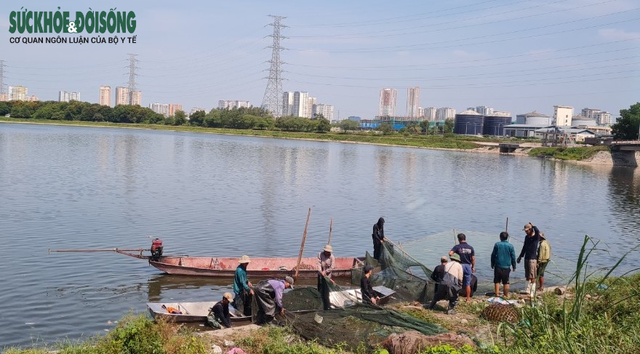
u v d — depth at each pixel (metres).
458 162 114.44
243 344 15.52
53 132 153.88
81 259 28.30
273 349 15.10
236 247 32.69
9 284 23.81
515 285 24.27
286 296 19.38
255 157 100.62
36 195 46.81
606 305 15.66
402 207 51.19
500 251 21.00
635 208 57.56
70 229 34.78
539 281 22.12
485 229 42.16
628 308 15.62
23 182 53.91
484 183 76.94
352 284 25.38
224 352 14.95
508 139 198.12
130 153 95.44
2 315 20.36
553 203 59.66
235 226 38.28
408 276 22.73
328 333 16.08
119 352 13.53
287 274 26.52
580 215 51.69
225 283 25.61
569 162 129.00
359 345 15.23
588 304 15.98
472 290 21.67
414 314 18.53
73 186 53.00
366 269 19.53
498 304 18.50
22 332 18.94
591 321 14.04
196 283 25.41
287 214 44.00
